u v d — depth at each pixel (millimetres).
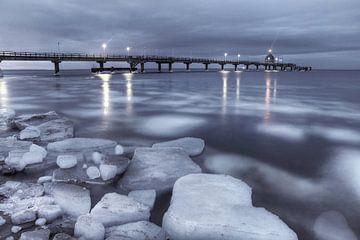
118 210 5383
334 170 8539
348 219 5945
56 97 26047
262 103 23453
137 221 5348
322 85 49594
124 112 18172
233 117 16828
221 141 11602
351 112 19250
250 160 9352
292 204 6527
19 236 4746
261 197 6840
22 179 7238
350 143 11430
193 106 21172
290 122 15555
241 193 5941
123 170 7469
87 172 7191
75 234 4789
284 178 7938
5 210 5480
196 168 7727
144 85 42375
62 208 5719
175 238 4879
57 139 10711
